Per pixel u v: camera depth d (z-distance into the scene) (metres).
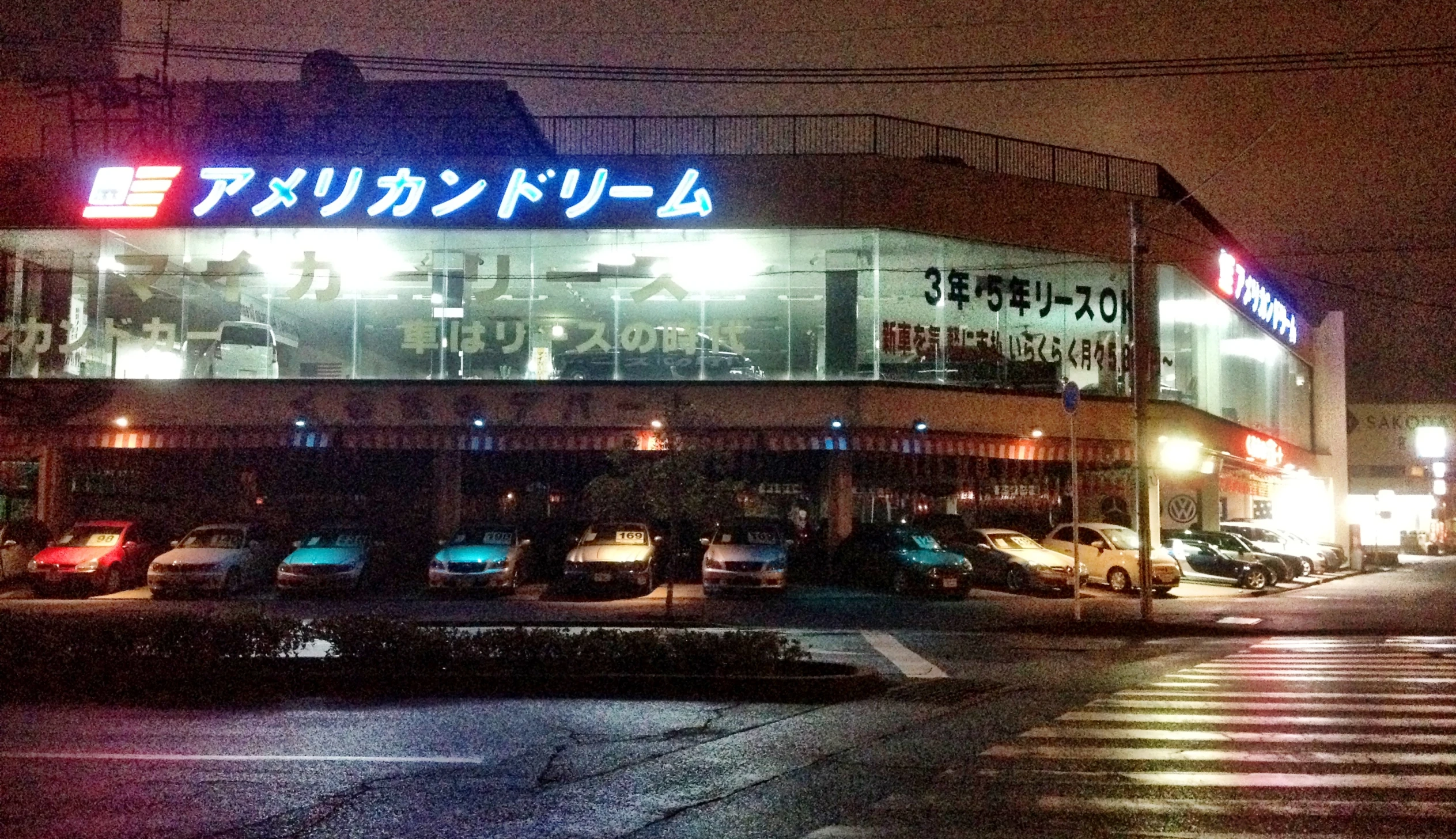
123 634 12.13
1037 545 27.61
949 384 28.50
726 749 9.23
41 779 8.08
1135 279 20.89
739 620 20.52
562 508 29.66
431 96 30.03
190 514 28.95
